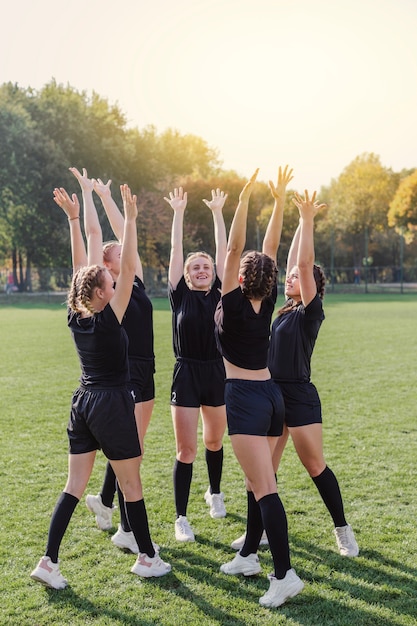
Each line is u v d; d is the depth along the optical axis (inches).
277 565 141.0
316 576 153.4
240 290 147.7
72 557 165.5
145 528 154.4
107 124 2050.9
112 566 160.6
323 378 425.1
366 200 2576.3
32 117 1866.4
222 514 192.9
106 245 187.3
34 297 1643.7
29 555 166.2
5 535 177.9
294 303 170.9
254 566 155.0
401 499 202.8
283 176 173.9
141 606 140.9
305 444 163.3
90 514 196.4
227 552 168.6
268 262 146.3
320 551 166.9
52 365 491.2
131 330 182.1
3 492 212.1
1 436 283.6
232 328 147.7
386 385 398.6
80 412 151.6
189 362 186.5
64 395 374.6
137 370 182.2
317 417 164.4
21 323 889.5
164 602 142.6
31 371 462.6
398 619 134.1
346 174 2775.6
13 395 374.9
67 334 728.3
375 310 1099.9
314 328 163.2
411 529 179.8
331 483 165.0
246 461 145.5
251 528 154.7
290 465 240.4
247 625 132.4
